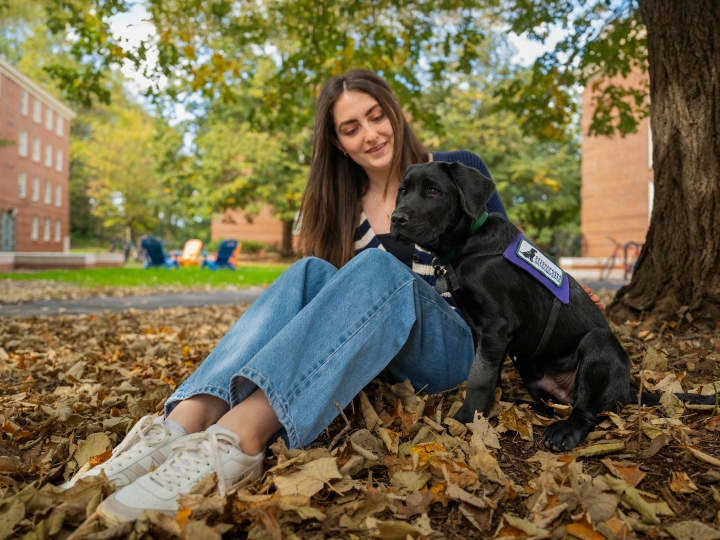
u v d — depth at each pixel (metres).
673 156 3.79
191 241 24.75
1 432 2.34
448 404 2.47
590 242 22.70
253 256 35.06
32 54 42.25
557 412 2.33
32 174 36.22
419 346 2.39
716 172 3.60
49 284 12.95
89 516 1.52
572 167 30.91
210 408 1.96
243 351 1.98
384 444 2.06
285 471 1.80
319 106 3.00
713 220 3.62
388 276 2.13
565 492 1.59
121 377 3.63
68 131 42.31
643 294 4.02
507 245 2.30
